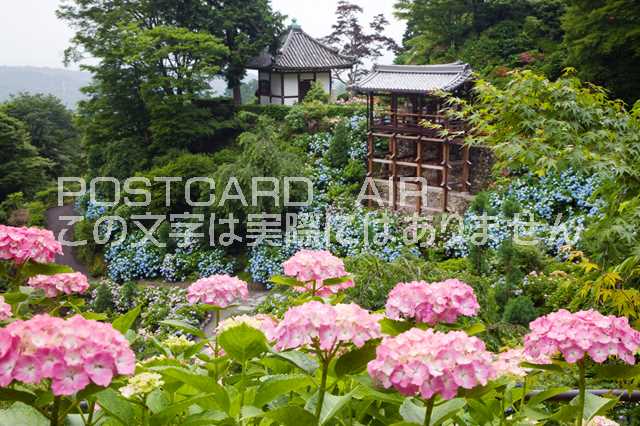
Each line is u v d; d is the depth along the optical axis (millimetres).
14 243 2525
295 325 1581
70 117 36594
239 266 15508
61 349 1307
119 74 21250
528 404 1969
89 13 21672
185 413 1863
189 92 20859
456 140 14719
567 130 4516
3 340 1309
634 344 1769
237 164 15805
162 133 20125
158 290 13344
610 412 4020
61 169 33625
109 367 1337
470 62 19906
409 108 18688
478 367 1502
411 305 1975
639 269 4227
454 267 11477
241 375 2023
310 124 20562
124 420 1590
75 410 1908
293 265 2611
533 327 1869
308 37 25234
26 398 1395
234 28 24125
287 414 1517
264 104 23859
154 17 23234
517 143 4430
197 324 10836
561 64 16312
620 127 4684
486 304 5883
